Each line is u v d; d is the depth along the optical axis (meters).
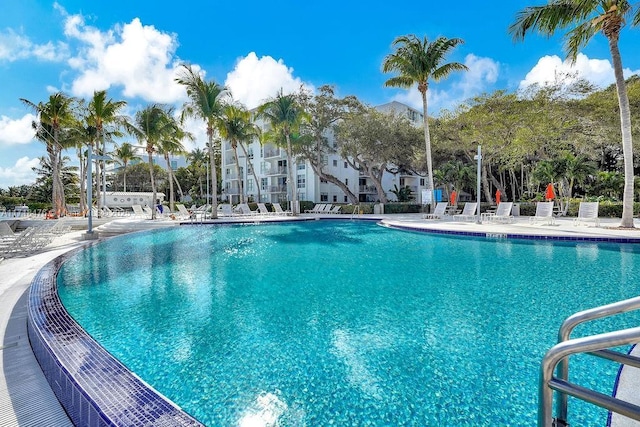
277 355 3.36
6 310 4.41
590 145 24.69
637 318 4.18
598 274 6.50
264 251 9.55
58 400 2.55
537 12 12.21
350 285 5.87
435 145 27.34
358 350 3.44
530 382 2.82
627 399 2.38
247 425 2.36
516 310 4.54
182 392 2.78
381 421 2.39
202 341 3.70
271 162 43.44
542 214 14.74
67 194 49.34
